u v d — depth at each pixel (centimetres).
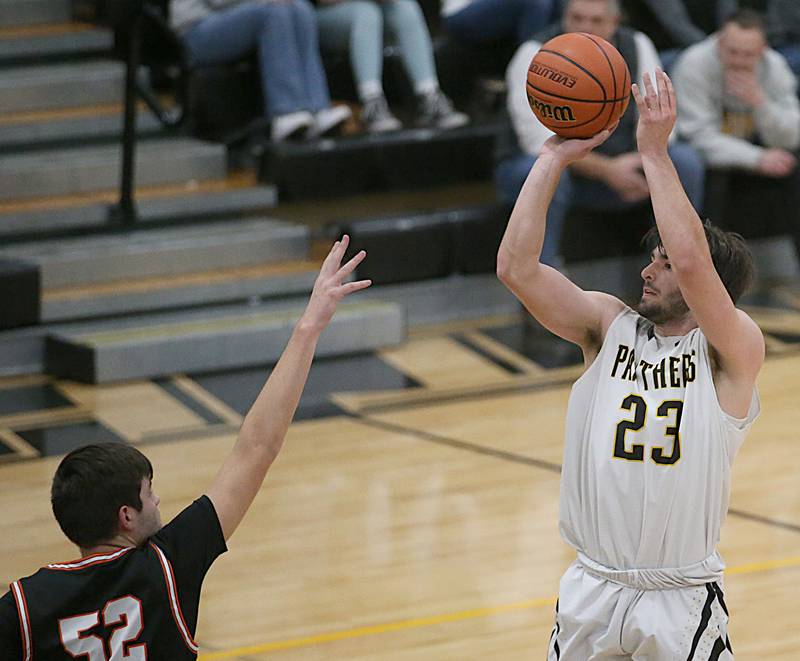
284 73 1878
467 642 1002
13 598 575
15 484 1323
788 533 1201
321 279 629
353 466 1380
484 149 1991
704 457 694
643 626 701
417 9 1998
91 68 1952
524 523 1234
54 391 1588
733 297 732
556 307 728
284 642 1006
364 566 1144
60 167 1803
